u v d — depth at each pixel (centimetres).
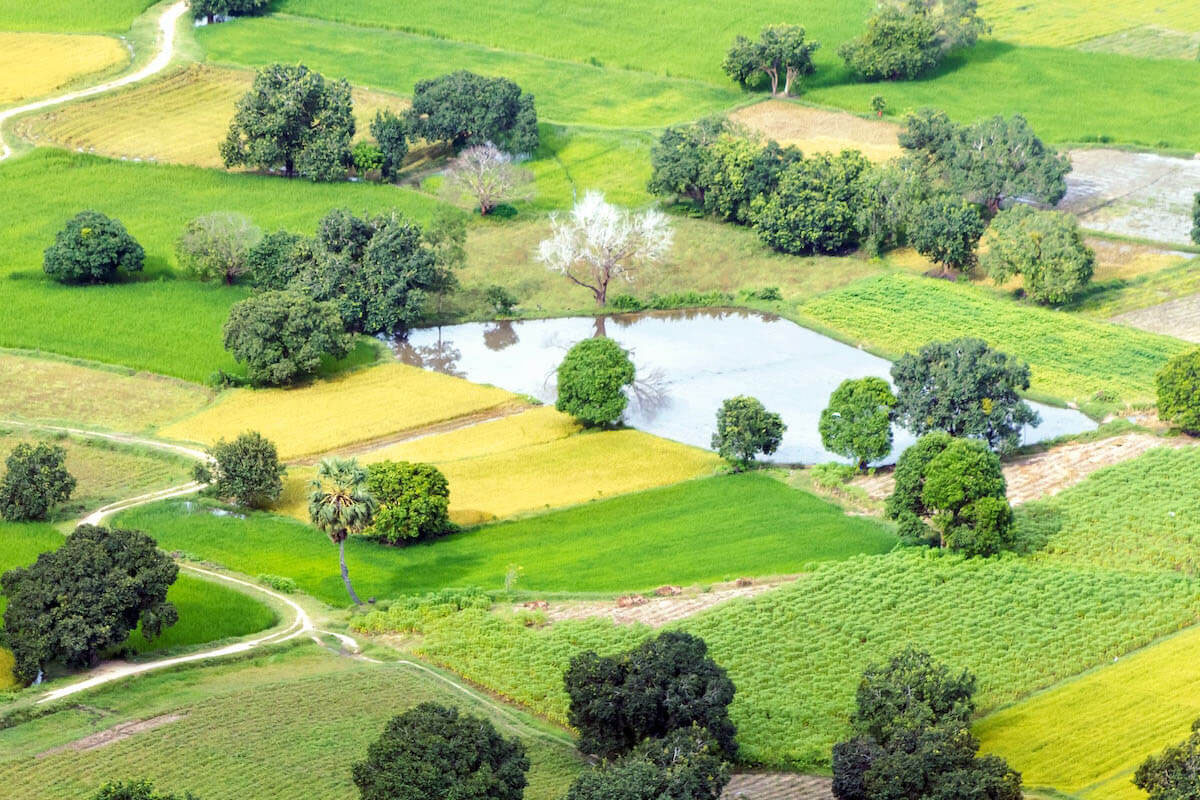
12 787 10800
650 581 14212
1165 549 14575
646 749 10794
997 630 13412
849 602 13762
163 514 15175
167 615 12700
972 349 16300
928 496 14538
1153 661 12975
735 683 12650
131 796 9825
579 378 17012
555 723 12200
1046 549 14688
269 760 11262
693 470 16450
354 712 11944
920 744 10962
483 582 14200
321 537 14975
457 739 10456
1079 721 12219
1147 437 16788
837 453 16300
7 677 12312
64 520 14912
